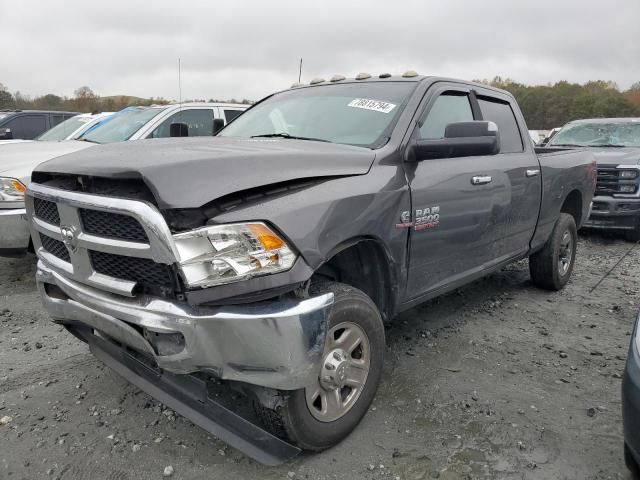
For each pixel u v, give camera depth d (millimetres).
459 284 3787
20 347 3883
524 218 4445
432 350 3861
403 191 3004
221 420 2428
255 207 2271
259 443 2391
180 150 2502
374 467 2559
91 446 2709
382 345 2877
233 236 2162
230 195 2266
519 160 4355
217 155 2379
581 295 5246
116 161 2369
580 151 5727
